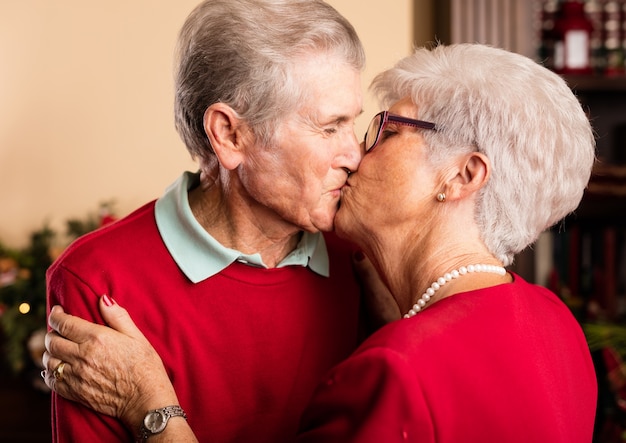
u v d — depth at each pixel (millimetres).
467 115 1417
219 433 1602
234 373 1604
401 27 3705
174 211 1589
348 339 1759
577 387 1432
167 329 1555
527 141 1399
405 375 1224
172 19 3879
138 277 1551
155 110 3910
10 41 3914
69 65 3916
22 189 3961
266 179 1486
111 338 1471
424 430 1216
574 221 3711
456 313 1324
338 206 1546
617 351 3035
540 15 3754
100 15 3889
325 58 1433
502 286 1393
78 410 1510
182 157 3918
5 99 3939
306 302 1675
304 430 1374
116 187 3941
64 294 1534
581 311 3631
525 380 1306
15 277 3520
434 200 1450
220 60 1440
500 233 1435
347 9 3703
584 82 3648
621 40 3811
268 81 1417
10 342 3424
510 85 1415
